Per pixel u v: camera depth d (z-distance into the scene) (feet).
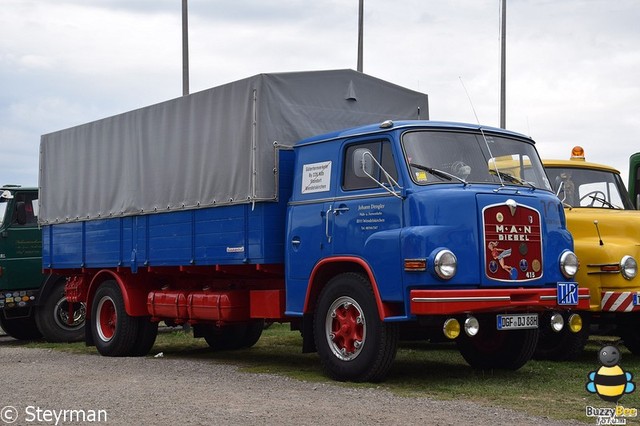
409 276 26.94
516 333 31.35
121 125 41.24
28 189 51.93
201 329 43.11
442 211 27.17
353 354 29.04
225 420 22.07
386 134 28.96
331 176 30.53
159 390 27.58
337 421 21.85
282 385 28.60
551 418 22.47
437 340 33.63
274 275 34.37
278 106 33.17
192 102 36.47
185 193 36.55
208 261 35.14
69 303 50.98
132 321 40.55
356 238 29.07
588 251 33.60
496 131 30.78
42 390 27.94
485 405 24.35
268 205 32.55
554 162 37.63
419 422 21.71
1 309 52.29
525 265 28.45
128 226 40.52
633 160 48.47
